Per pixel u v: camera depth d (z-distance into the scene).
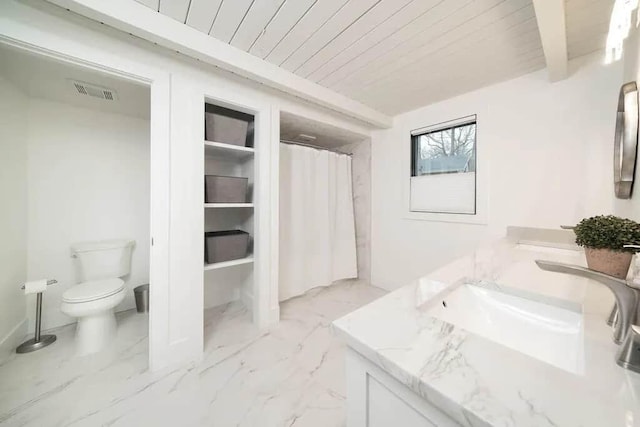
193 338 1.70
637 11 1.14
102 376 1.51
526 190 1.93
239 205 2.00
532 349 0.82
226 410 1.29
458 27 1.42
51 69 1.52
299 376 1.54
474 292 1.02
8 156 1.71
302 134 2.94
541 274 1.07
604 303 0.78
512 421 0.36
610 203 1.57
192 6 1.31
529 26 1.39
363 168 3.21
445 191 2.46
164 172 1.57
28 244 1.92
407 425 0.52
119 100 1.98
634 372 0.45
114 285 1.88
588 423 0.35
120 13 1.25
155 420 1.23
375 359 0.53
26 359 1.66
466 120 2.27
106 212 2.25
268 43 1.59
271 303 2.15
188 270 1.68
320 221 2.90
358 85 2.14
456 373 0.46
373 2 1.25
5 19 1.13
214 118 1.88
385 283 3.00
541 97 1.85
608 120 1.59
